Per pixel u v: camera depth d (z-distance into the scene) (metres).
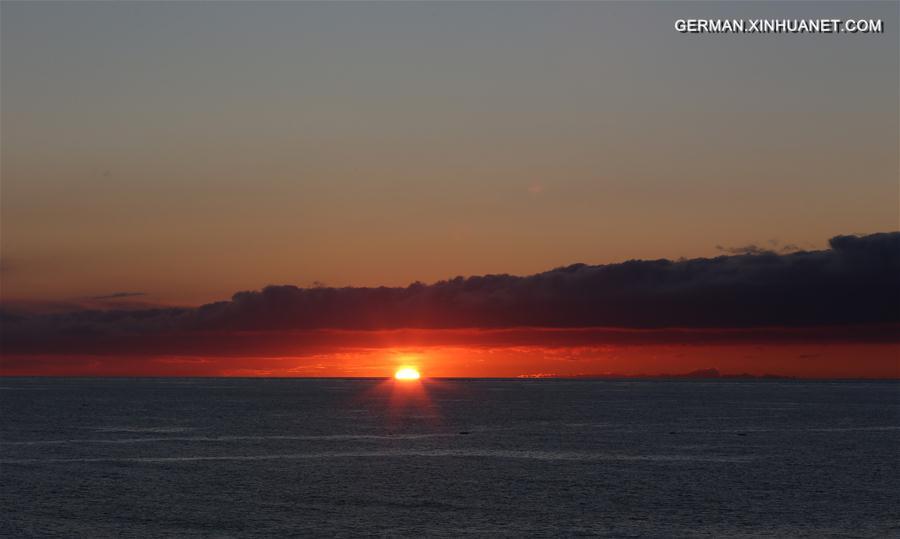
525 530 40.44
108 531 39.41
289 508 45.22
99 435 88.62
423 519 42.62
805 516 44.19
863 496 50.28
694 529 41.00
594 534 39.78
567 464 64.75
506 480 55.94
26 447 75.75
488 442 82.06
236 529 39.94
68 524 40.88
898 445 81.00
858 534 40.03
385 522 41.81
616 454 71.75
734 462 66.62
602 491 51.62
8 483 53.50
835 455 71.81
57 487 51.97
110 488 51.66
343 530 39.91
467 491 51.19
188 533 39.06
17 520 41.72
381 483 54.22
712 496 50.09
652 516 44.00
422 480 55.66
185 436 87.94
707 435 91.88
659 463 65.75
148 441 82.06
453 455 70.44
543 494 50.34
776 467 63.62
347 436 88.50
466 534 39.38
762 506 46.94
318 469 61.09
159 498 48.09
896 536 39.66
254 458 67.81
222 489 51.44
